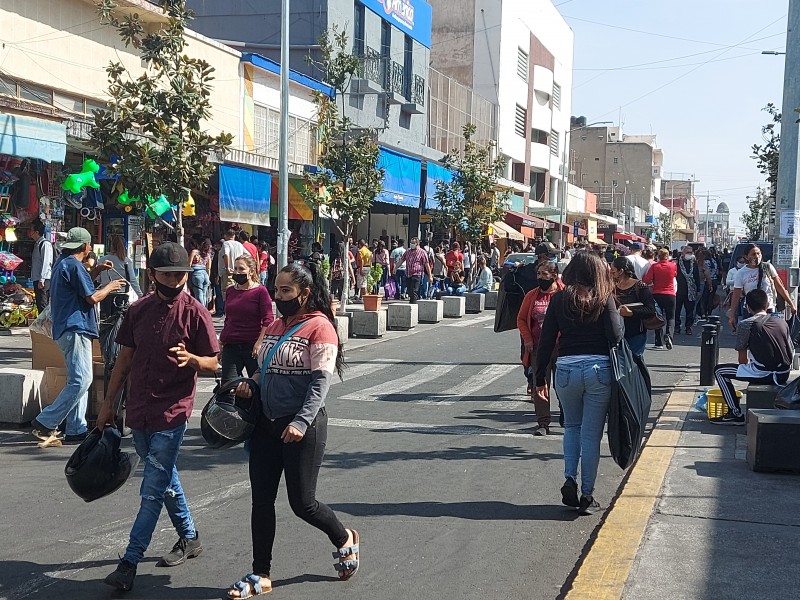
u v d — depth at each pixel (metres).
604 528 5.80
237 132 23.98
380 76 32.00
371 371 13.92
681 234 151.38
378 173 20.72
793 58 14.29
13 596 4.79
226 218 20.83
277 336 4.91
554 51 62.94
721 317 26.73
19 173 16.28
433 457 8.20
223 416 4.73
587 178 111.31
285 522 6.19
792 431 7.18
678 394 11.57
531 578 5.16
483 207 30.75
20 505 6.52
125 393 8.77
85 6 18.23
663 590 4.75
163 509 6.48
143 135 13.59
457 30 50.69
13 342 14.85
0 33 15.98
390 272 28.02
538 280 9.52
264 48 28.81
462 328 21.14
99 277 10.20
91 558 5.42
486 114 47.88
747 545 5.48
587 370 6.19
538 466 7.92
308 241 27.23
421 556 5.50
